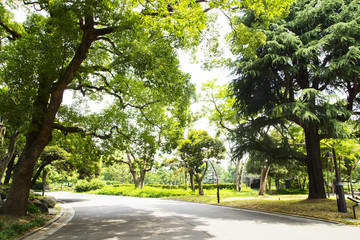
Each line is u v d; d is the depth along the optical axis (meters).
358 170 38.47
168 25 8.25
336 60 12.74
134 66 9.90
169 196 29.31
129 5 9.12
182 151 29.02
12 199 9.48
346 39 12.25
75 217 11.70
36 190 50.88
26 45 9.11
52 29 9.66
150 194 30.97
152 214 12.21
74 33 9.34
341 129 12.66
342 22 13.48
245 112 17.41
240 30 12.04
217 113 24.80
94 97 16.67
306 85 16.38
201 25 8.23
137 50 9.73
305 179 40.47
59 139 17.17
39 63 9.20
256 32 12.13
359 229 7.67
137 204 19.02
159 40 12.04
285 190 38.94
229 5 8.93
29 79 9.27
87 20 9.99
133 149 16.39
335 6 14.45
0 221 7.49
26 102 9.34
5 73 9.20
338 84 15.37
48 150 22.77
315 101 13.30
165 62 11.09
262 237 6.48
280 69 15.00
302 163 18.28
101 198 28.84
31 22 10.90
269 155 16.05
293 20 15.76
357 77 13.38
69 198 28.92
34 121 9.89
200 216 11.15
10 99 9.27
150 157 16.56
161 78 10.98
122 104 15.34
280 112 14.25
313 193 15.41
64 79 10.23
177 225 8.62
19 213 9.45
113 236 6.91
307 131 16.25
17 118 8.81
